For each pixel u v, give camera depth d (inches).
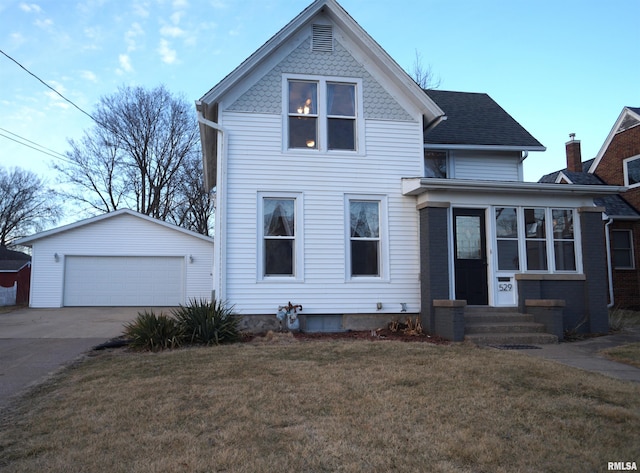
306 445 155.1
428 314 399.9
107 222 807.7
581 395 210.5
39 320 570.3
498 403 197.5
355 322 420.5
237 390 217.5
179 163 1401.3
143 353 318.7
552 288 425.7
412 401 199.9
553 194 434.6
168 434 165.3
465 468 139.7
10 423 183.8
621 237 688.4
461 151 526.6
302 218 419.2
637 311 653.3
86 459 146.0
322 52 439.8
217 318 360.2
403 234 434.3
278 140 422.3
